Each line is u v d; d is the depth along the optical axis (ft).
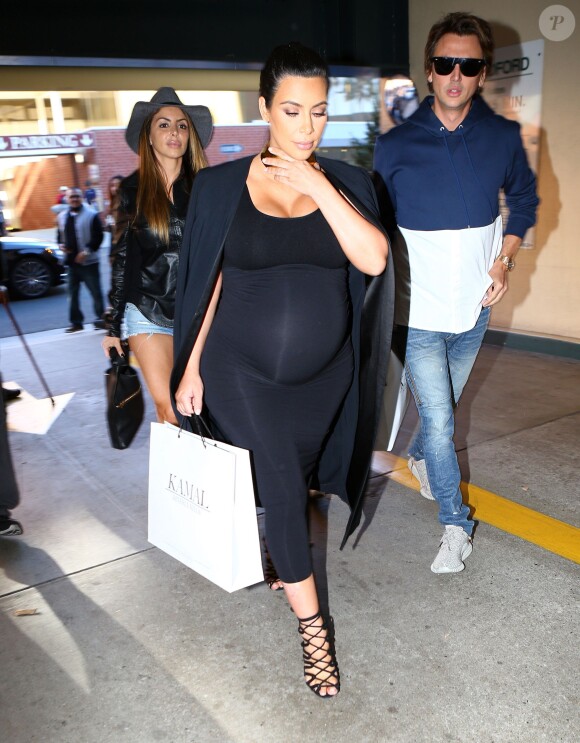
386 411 9.32
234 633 8.04
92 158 36.68
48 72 18.80
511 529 9.96
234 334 6.63
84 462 13.20
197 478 6.71
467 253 8.56
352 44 21.53
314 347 6.50
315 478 8.27
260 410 6.67
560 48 17.16
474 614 8.13
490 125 8.53
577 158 17.34
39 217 46.03
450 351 9.45
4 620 8.48
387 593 8.61
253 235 6.27
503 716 6.61
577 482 11.28
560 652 7.44
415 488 11.40
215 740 6.52
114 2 18.58
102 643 7.98
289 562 6.71
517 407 14.79
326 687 6.94
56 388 18.17
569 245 18.04
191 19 19.69
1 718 6.91
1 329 27.68
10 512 11.21
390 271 6.61
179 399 7.07
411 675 7.21
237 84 21.83
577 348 17.97
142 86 20.29
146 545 10.11
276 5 20.84
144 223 9.45
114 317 9.87
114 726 6.75
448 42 7.95
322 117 5.99
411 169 8.45
